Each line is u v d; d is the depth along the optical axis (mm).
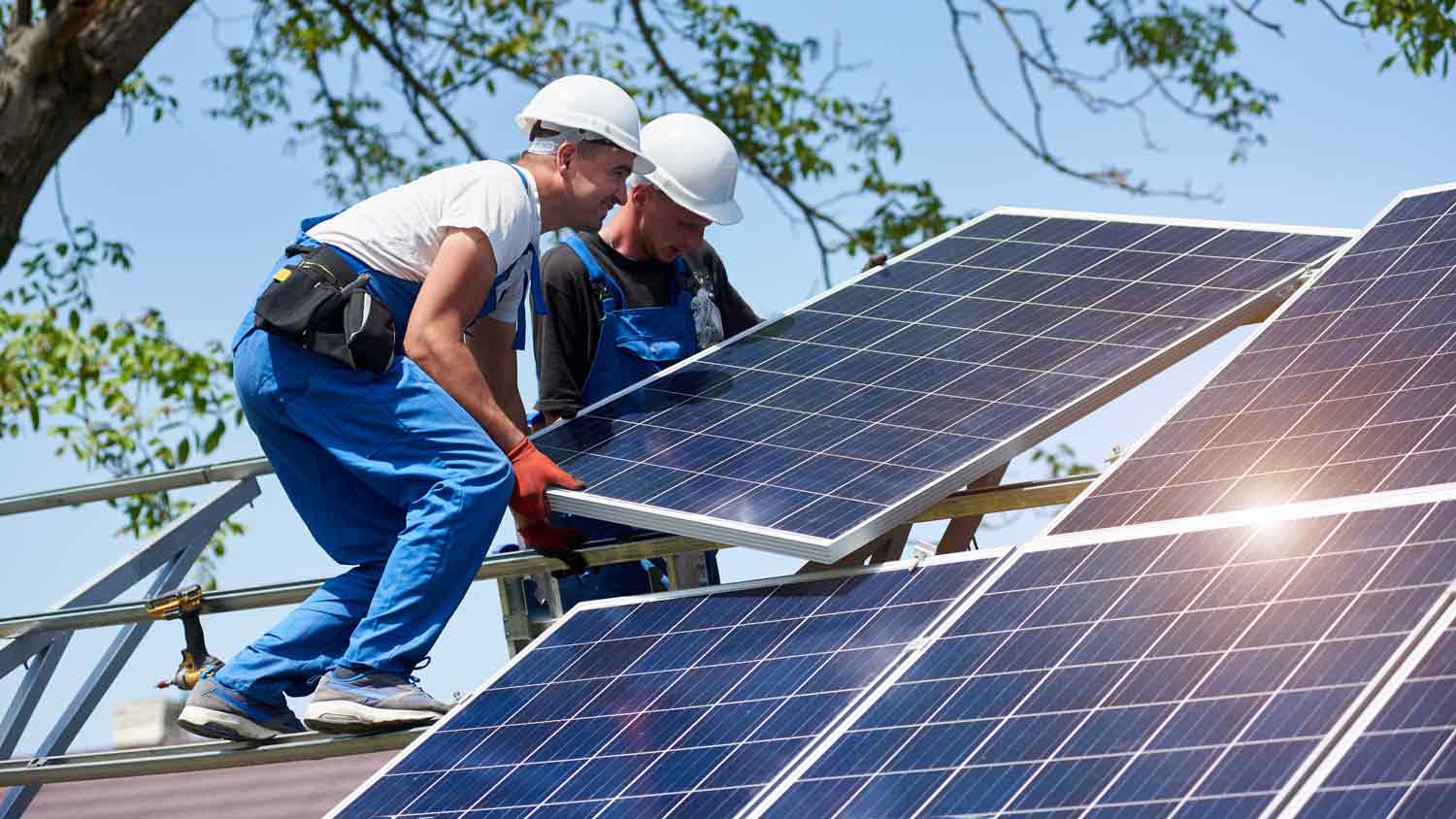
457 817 7297
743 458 9344
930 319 10969
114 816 15219
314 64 36344
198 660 10016
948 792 6176
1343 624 6211
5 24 25797
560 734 7715
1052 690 6547
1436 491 6840
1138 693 6348
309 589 9898
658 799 6918
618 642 8508
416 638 8711
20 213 20484
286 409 9109
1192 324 9828
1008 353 10125
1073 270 11234
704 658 8016
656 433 10031
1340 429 7898
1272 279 10156
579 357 11547
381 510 9531
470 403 9000
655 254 11727
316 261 9156
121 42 20594
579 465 9766
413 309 9117
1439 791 5086
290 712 9336
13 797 10703
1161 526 7516
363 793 7754
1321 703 5820
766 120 34438
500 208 9133
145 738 21156
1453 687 5512
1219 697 6066
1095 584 7234
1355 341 8758
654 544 9430
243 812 14781
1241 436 8172
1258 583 6715
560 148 10008
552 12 35219
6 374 30203
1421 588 6184
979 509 9242
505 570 9789
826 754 6754
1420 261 9477
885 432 9297
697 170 11500
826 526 8195
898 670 7191
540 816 7047
